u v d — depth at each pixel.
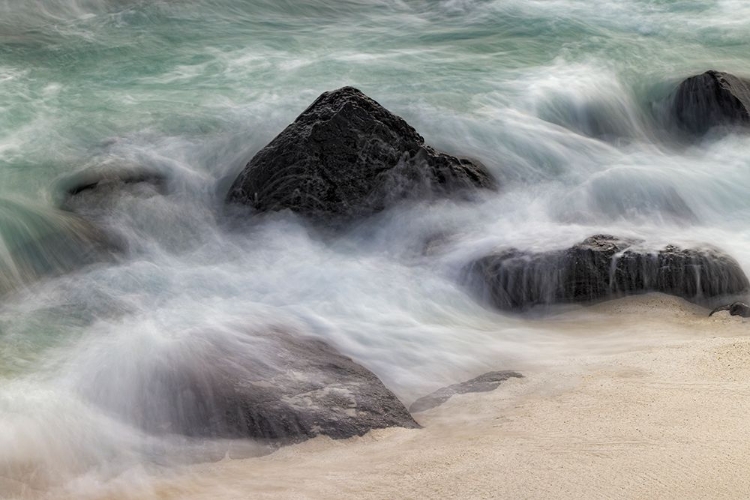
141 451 6.20
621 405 6.44
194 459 6.13
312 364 7.11
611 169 12.05
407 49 17.47
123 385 6.80
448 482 5.41
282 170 10.98
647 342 7.97
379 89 14.88
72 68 16.27
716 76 14.39
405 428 6.46
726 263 9.24
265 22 19.45
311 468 5.87
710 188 11.93
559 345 8.09
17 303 8.94
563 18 19.47
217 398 6.54
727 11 19.84
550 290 9.27
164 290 9.14
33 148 12.84
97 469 5.96
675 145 14.14
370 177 11.03
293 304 8.74
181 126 13.59
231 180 12.23
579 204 11.37
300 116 11.39
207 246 10.55
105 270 9.75
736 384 6.71
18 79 15.59
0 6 19.28
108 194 11.55
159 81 15.62
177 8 19.89
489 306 9.28
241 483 5.71
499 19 19.55
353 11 20.72
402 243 10.42
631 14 19.77
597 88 15.12
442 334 8.28
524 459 5.64
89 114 14.07
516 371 7.42
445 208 10.88
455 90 14.81
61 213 10.93
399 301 8.94
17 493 5.62
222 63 16.53
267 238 10.52
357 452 6.11
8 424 6.31
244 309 8.44
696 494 5.11
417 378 7.44
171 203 11.50
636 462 5.50
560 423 6.22
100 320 8.37
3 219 10.25
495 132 13.27
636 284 9.27
